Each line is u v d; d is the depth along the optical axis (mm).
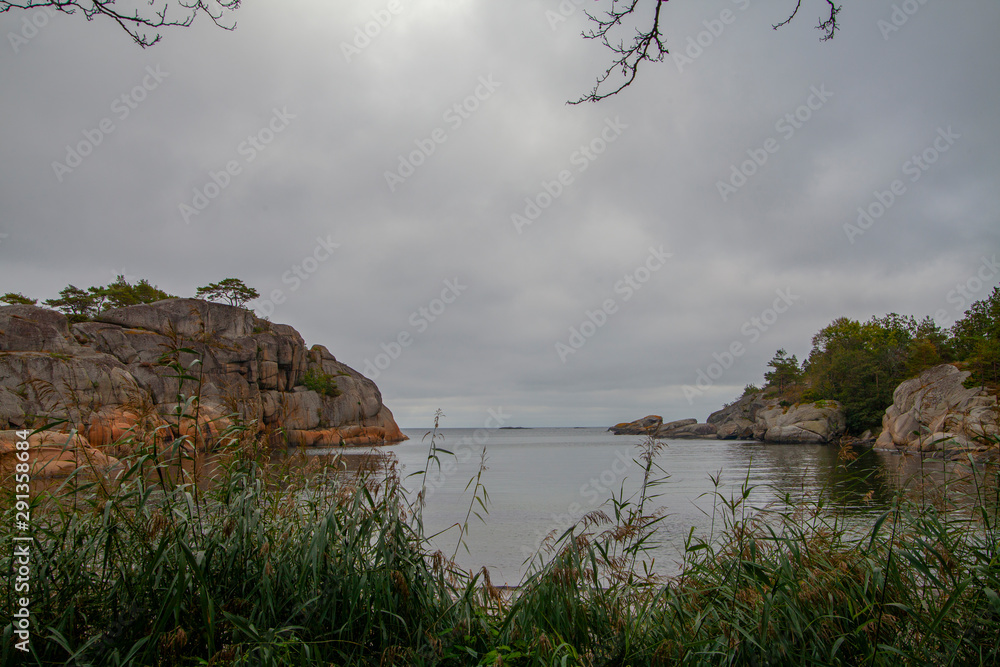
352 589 3490
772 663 3209
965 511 3986
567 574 3639
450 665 3387
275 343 63656
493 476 31344
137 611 3139
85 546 3535
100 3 4727
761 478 17891
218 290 72500
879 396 67500
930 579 3371
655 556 7855
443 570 4117
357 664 3234
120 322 52094
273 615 3352
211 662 2830
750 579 3621
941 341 62469
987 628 3209
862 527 4211
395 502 3990
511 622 3660
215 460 4301
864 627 3256
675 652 3359
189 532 3668
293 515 4395
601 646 3545
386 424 81250
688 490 19250
